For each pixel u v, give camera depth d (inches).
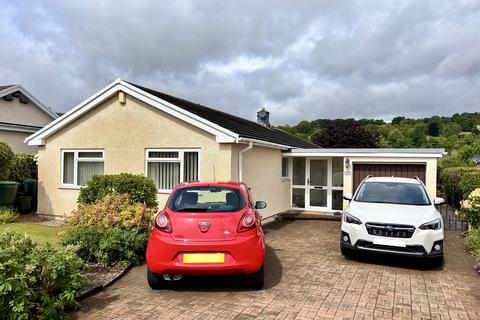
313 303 185.9
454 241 360.2
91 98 443.2
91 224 277.1
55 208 472.1
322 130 1433.3
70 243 249.4
